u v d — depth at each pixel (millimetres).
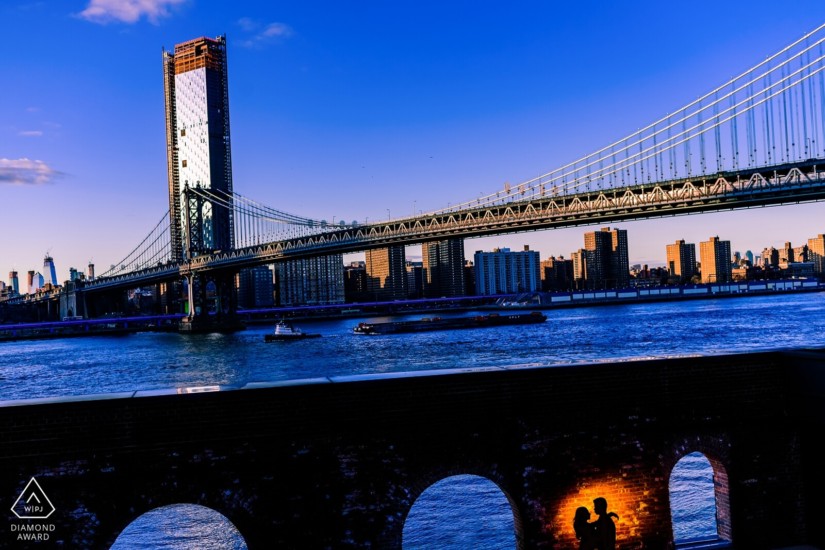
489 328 136750
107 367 88562
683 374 11094
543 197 81188
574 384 10664
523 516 10336
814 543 11188
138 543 18281
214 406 9477
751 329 105375
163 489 9234
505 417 10367
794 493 11359
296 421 9695
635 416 10859
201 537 18625
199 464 9367
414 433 10047
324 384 9828
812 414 10961
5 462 8898
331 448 9766
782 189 58562
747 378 11352
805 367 11055
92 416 9133
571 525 10477
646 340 94250
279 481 9578
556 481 10469
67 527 8953
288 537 9555
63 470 9000
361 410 9898
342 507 9727
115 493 9102
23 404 9039
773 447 11367
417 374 10336
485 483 22453
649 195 68312
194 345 125562
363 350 96000
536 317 149875
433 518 19469
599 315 173125
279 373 73312
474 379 10320
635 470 10789
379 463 9898
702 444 11102
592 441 10664
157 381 71250
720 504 11484
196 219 185000
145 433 9250
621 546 10672
